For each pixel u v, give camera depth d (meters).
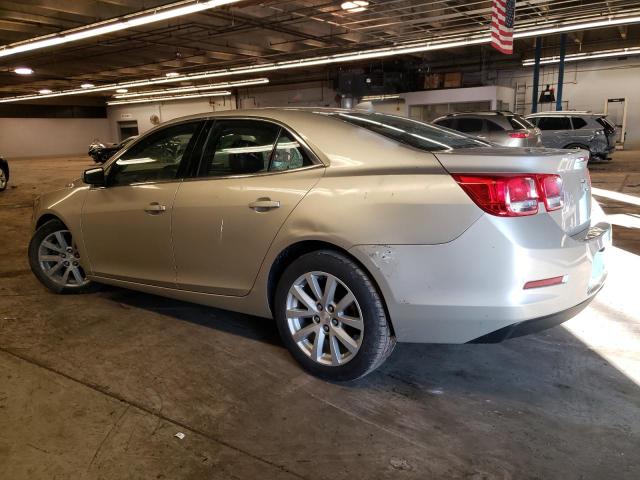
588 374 2.82
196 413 2.49
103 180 3.71
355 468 2.09
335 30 15.13
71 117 36.34
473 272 2.29
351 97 21.64
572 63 20.72
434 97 20.39
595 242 2.57
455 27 13.83
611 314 3.63
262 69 21.09
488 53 21.84
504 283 2.25
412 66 22.42
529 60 20.00
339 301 2.69
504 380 2.78
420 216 2.36
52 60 20.19
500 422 2.39
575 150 2.77
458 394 2.65
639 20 11.93
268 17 12.94
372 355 2.57
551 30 12.92
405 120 3.37
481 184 2.26
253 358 3.08
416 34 14.59
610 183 10.66
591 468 2.06
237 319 3.69
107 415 2.48
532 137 10.48
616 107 20.20
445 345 3.24
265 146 2.98
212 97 31.84
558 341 3.24
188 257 3.26
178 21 13.45
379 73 21.39
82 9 11.44
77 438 2.30
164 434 2.33
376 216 2.46
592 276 2.58
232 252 3.03
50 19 12.43
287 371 2.91
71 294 4.26
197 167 3.26
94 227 3.79
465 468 2.08
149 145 3.54
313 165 2.77
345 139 2.74
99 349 3.22
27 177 16.83
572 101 21.05
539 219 2.31
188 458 2.16
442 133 3.19
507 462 2.11
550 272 2.30
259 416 2.47
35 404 2.58
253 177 2.96
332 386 2.74
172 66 22.30
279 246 2.79
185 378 2.84
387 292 2.46
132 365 3.00
